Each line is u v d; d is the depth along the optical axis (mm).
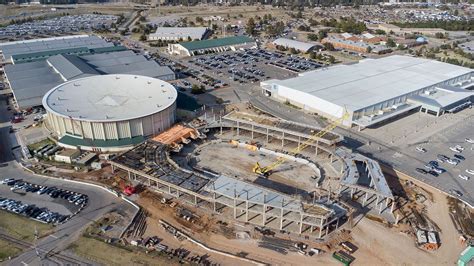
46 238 71750
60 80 145875
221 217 78000
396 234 73750
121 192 85625
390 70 156875
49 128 115812
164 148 97688
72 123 102500
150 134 107812
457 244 71562
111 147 101062
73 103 111688
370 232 74125
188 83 157875
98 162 97125
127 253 68375
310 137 101250
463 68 161625
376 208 80938
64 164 96938
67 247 69688
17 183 88875
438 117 128000
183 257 67875
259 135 113500
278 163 98875
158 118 108062
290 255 68500
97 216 78125
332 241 71688
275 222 76562
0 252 68438
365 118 119000
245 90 151750
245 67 182000
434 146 108438
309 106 131000
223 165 97750
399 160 100750
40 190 86062
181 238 72500
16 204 81188
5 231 73438
